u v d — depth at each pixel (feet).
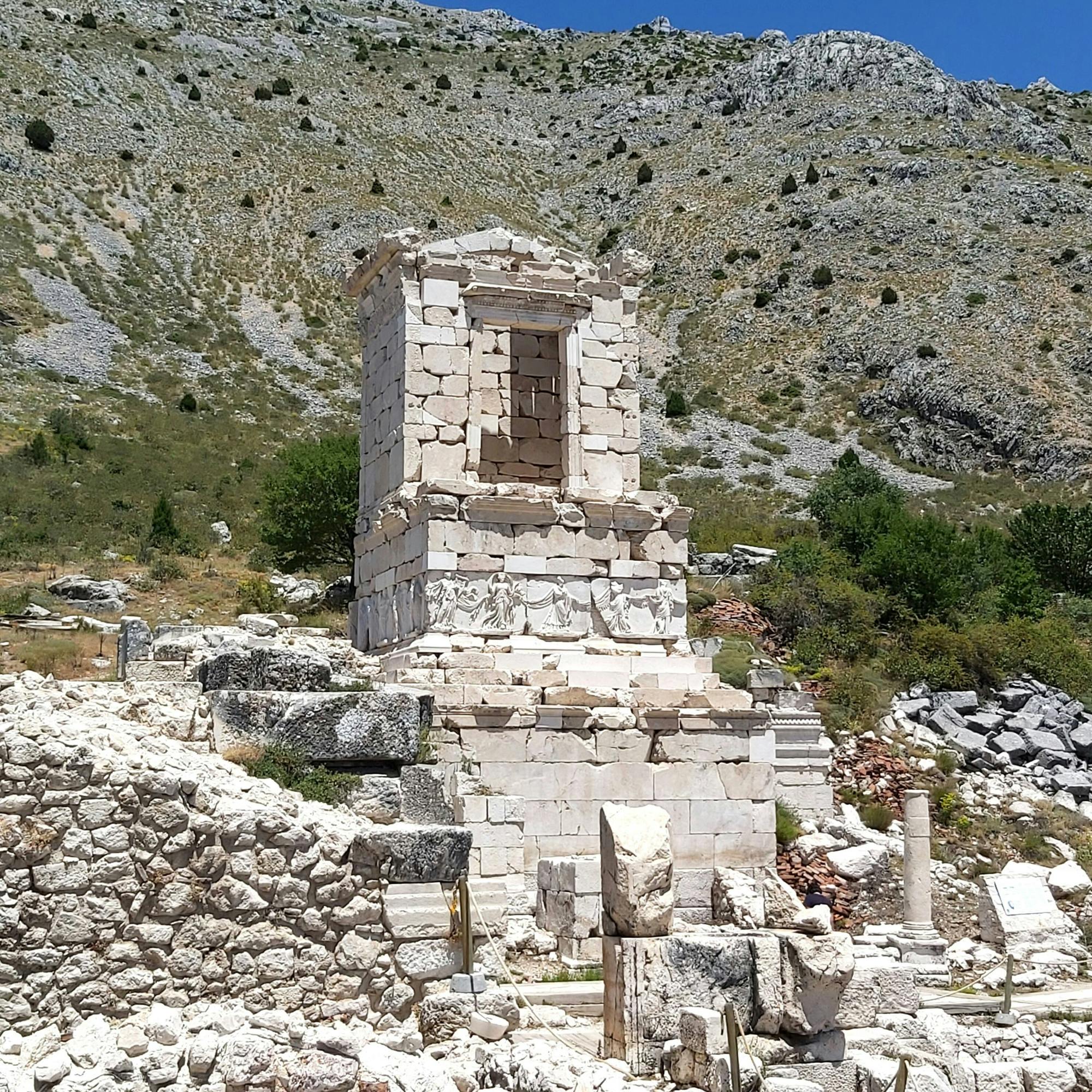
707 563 196.13
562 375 102.22
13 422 257.14
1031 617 195.42
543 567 92.12
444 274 98.68
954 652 161.38
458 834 48.37
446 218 479.00
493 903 64.13
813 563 190.90
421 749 71.05
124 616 154.81
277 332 371.35
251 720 56.85
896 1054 52.70
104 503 220.43
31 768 43.39
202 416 294.05
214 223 439.22
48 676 60.18
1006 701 156.04
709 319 425.28
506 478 104.78
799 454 333.83
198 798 45.21
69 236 391.45
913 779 131.85
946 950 87.86
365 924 46.42
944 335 382.83
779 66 621.72
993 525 281.95
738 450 330.95
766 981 49.08
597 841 82.17
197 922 44.37
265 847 45.55
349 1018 45.47
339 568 191.62
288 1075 41.32
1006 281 412.36
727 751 86.38
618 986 48.75
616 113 625.00
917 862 88.89
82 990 42.52
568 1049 46.14
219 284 393.91
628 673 91.50
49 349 310.45
